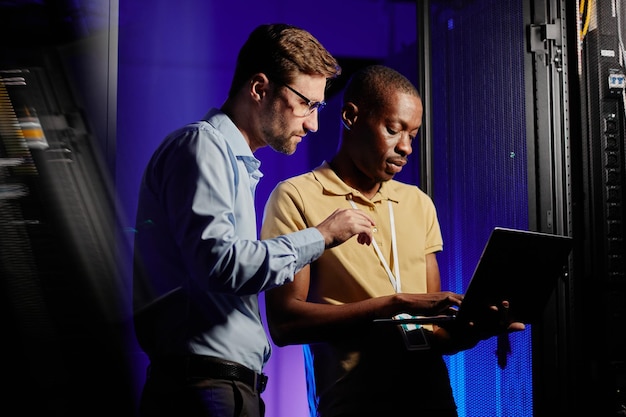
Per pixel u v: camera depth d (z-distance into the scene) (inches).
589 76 91.4
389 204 76.0
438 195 100.3
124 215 126.7
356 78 75.2
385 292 71.9
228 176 57.6
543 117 89.2
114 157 93.7
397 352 70.3
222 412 55.4
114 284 91.9
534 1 90.4
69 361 88.4
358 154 73.5
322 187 73.6
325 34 141.9
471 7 96.8
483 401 94.3
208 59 136.8
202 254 53.8
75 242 90.4
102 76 94.2
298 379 138.5
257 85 61.2
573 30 90.2
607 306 89.1
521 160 89.7
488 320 69.3
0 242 86.6
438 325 69.7
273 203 72.7
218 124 61.2
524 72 89.7
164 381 56.2
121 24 133.0
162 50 134.7
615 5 92.4
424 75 99.7
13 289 86.7
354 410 68.3
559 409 86.7
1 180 88.0
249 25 138.9
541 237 65.5
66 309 88.7
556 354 87.2
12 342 85.6
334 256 71.2
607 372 88.3
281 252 55.7
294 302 68.5
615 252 90.4
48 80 92.2
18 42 91.4
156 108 133.9
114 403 91.2
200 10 136.7
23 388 85.1
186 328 56.5
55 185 90.0
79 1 93.8
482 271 64.0
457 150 98.0
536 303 71.7
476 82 95.8
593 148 91.0
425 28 100.2
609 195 90.8
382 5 143.9
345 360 69.6
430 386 70.7
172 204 56.2
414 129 74.1
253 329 59.1
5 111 89.5
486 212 93.7
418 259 75.7
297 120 61.8
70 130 92.0
